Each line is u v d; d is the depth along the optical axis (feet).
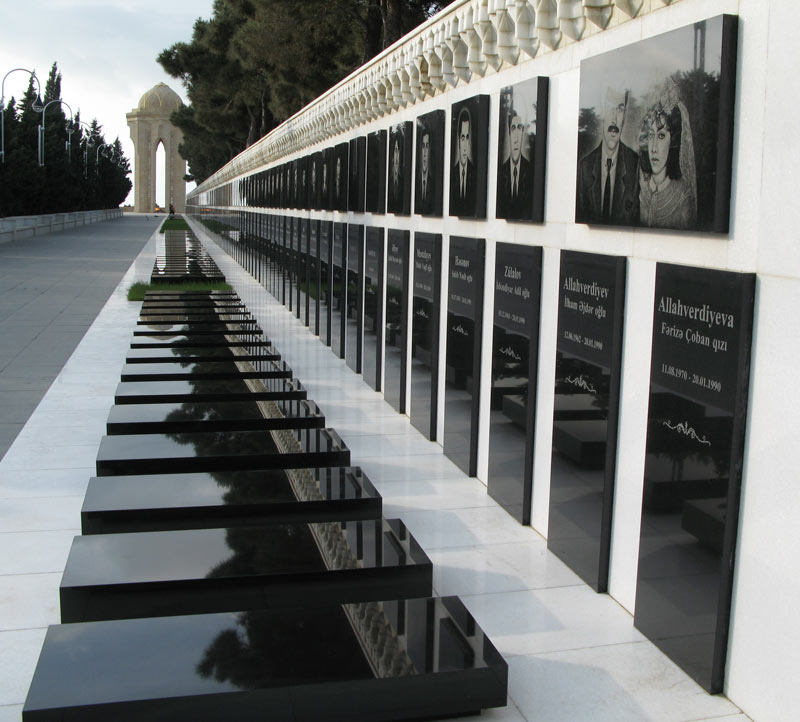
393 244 36.96
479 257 26.78
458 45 28.60
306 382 41.65
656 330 17.08
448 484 26.84
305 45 80.53
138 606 16.63
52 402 36.11
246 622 15.47
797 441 13.61
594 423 19.53
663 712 14.80
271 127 164.96
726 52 15.02
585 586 19.75
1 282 84.48
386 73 38.01
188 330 50.37
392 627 15.46
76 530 22.29
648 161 17.37
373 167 40.75
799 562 13.56
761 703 14.42
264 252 91.86
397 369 36.09
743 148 14.89
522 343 23.45
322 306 55.01
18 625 17.39
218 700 13.26
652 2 17.71
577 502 20.29
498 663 14.32
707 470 15.47
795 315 13.65
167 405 30.78
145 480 22.47
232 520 20.65
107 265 109.09
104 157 338.75
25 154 186.50
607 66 18.90
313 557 17.99
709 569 15.43
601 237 19.69
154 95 464.24
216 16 143.74
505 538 22.53
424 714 14.08
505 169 24.77
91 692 13.24
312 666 14.07
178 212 467.93
